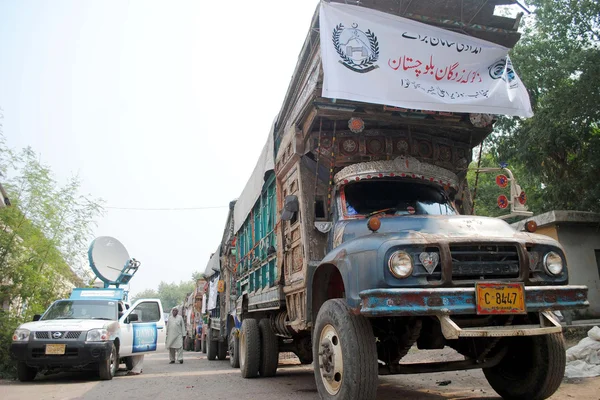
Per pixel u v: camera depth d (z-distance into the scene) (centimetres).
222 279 1499
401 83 550
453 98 566
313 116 591
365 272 425
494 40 627
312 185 636
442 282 412
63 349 929
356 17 553
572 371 666
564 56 1309
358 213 579
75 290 1184
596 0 1266
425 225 472
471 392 603
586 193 1336
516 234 458
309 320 568
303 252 618
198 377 966
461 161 689
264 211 899
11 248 1168
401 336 489
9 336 1070
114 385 869
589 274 1238
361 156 625
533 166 1422
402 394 606
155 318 1255
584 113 1209
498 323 461
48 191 1288
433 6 589
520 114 594
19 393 780
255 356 880
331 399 458
